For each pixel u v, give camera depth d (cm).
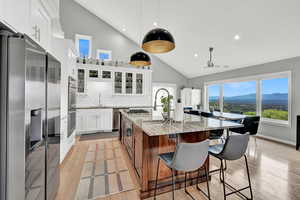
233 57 459
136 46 609
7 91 98
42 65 127
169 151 189
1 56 97
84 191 184
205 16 340
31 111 114
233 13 304
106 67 515
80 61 493
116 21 527
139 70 566
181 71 710
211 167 249
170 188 187
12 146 99
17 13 126
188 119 233
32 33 160
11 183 99
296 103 371
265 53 394
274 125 416
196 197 175
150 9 395
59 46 269
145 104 588
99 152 312
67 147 293
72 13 514
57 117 169
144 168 176
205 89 662
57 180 175
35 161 116
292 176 221
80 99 502
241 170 239
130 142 270
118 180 209
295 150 332
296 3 242
